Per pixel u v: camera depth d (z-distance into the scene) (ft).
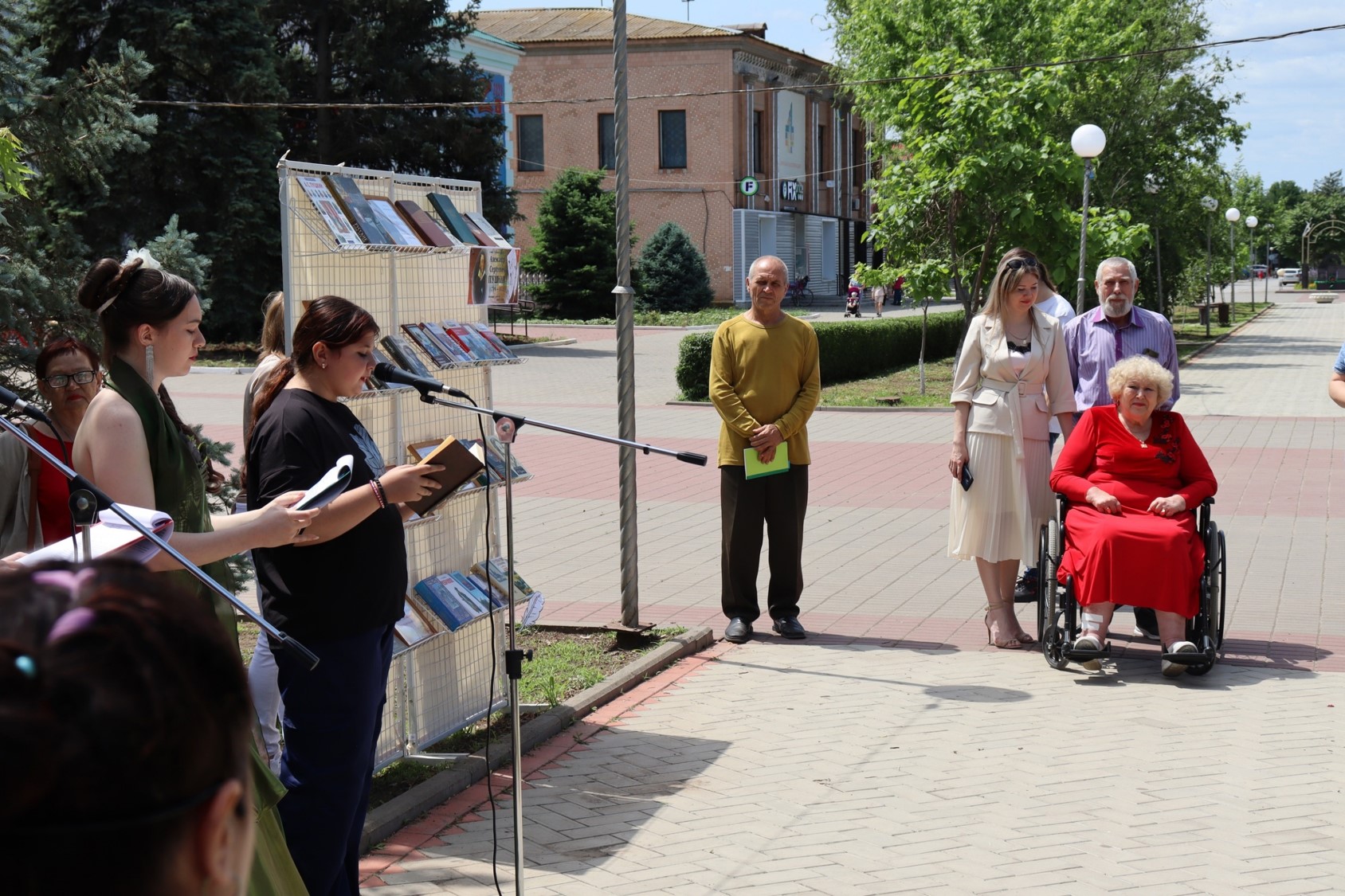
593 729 19.97
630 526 24.59
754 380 24.44
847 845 15.39
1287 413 63.00
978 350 23.91
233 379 84.64
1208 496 22.33
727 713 20.63
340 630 12.25
